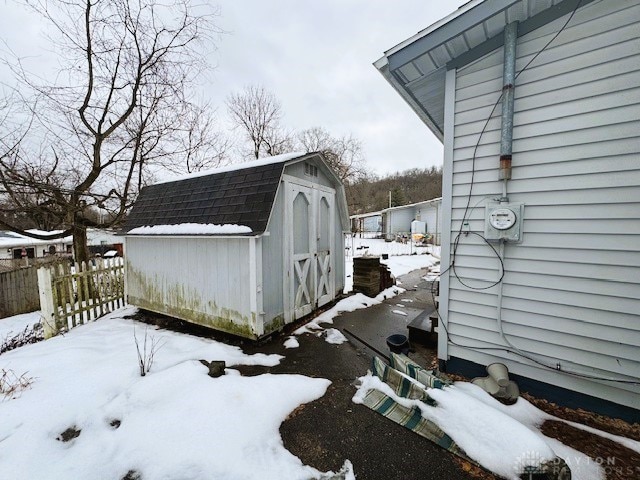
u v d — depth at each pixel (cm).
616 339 222
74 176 767
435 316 382
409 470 184
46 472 181
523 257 260
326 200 557
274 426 225
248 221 375
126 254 554
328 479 178
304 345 392
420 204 2462
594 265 229
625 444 202
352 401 260
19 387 276
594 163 226
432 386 245
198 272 440
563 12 233
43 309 439
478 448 189
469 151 287
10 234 2367
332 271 583
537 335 256
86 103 714
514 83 252
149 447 200
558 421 229
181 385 278
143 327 481
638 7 208
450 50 282
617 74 216
